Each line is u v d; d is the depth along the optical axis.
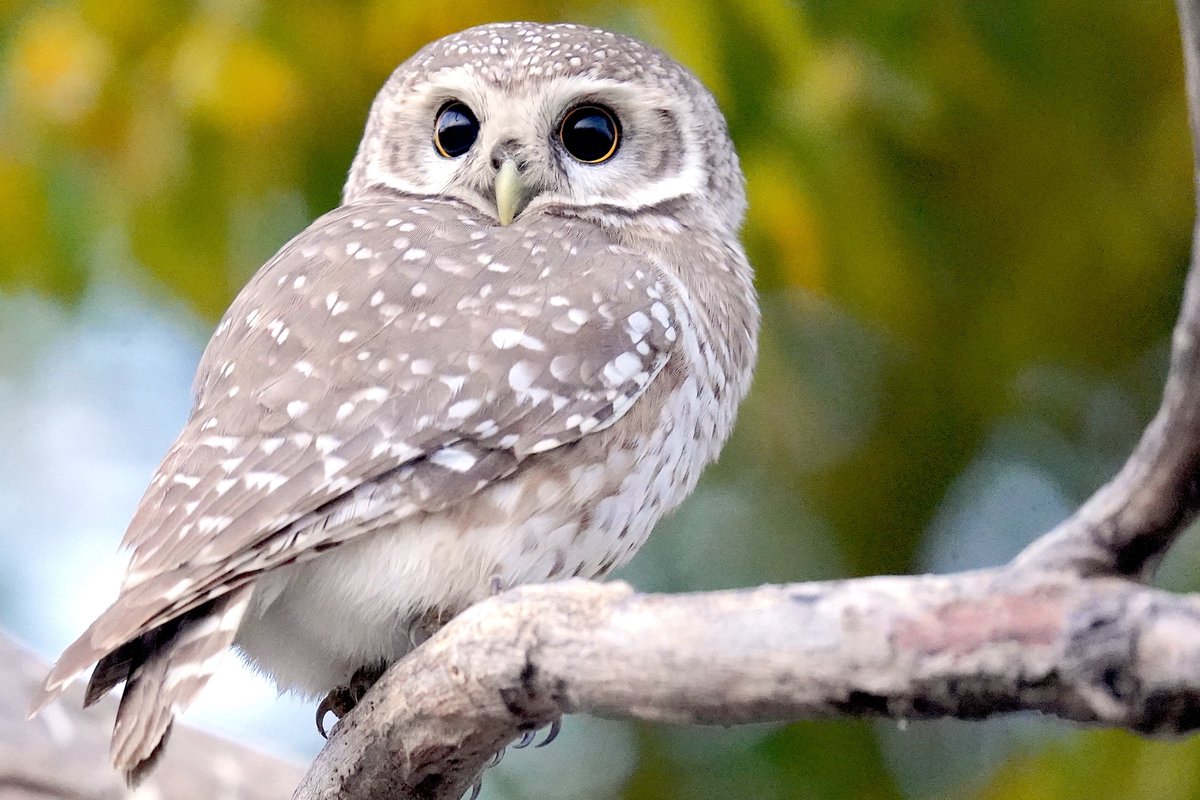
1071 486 12.13
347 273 7.70
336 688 7.76
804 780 11.40
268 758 10.54
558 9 10.48
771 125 10.55
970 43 10.92
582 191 8.78
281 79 10.44
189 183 10.73
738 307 8.88
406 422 7.04
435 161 8.94
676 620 5.18
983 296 11.51
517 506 7.17
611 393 7.41
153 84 10.60
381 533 7.02
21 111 10.69
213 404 7.28
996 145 11.28
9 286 11.14
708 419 8.13
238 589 6.60
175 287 11.06
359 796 6.44
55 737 9.87
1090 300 11.53
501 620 5.62
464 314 7.47
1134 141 11.30
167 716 6.27
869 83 10.66
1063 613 4.64
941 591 4.80
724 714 5.17
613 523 7.51
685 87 9.28
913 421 11.94
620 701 5.37
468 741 6.07
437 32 10.49
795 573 11.75
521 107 8.69
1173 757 9.93
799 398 11.70
